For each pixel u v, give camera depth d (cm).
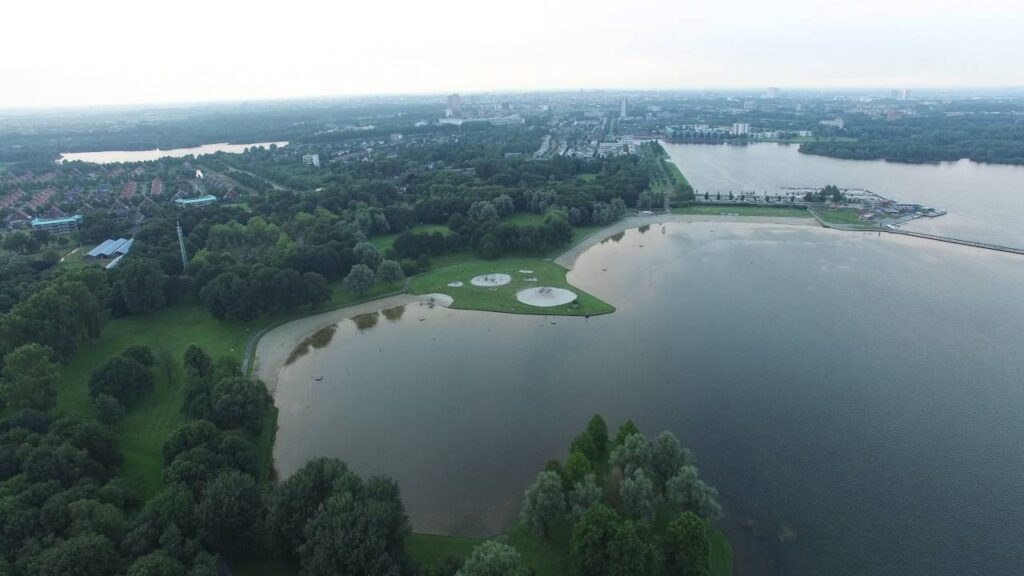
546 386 17412
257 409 14662
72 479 11331
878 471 13412
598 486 11931
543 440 14725
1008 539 11400
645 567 9544
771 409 15962
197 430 12788
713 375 17850
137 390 16025
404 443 14738
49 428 12912
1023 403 16138
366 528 9694
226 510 10338
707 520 10944
